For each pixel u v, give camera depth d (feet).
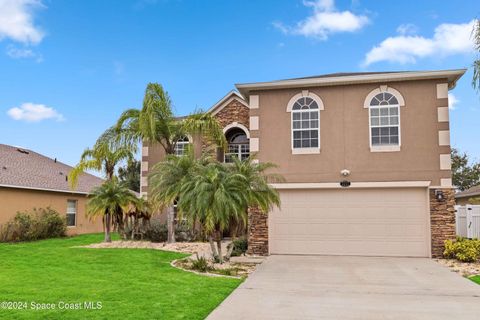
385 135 48.21
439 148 46.85
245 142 69.10
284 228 49.49
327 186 48.73
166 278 32.78
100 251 47.39
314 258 46.03
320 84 49.67
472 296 28.27
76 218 83.20
